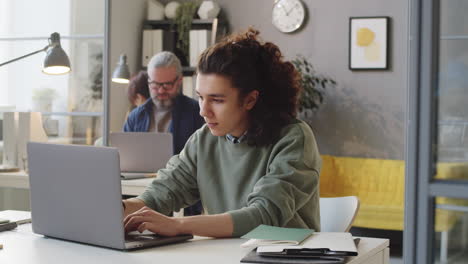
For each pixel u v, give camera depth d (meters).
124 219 1.66
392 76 5.70
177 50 5.92
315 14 5.90
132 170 3.64
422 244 1.20
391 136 5.72
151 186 2.02
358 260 1.44
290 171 1.75
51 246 1.60
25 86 4.17
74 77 4.14
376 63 5.71
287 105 1.87
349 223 2.04
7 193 3.94
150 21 5.98
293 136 1.82
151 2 6.03
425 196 1.19
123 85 5.58
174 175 2.02
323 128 5.91
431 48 1.17
